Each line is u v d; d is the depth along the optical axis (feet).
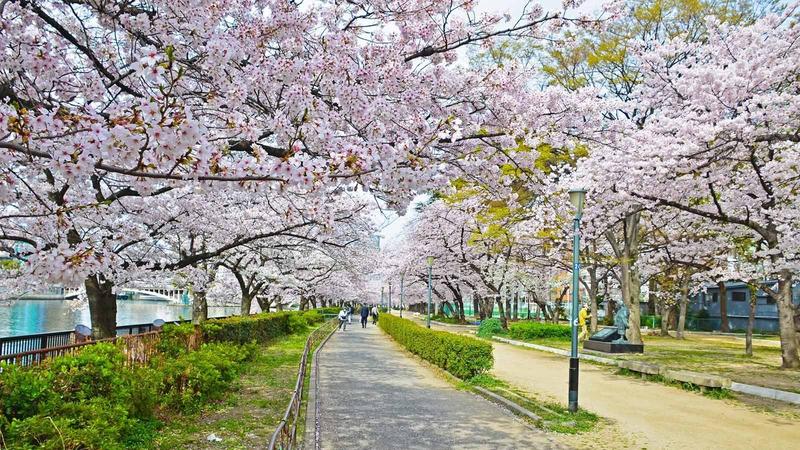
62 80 19.03
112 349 23.88
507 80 24.09
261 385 35.55
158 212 35.12
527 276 106.83
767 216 42.11
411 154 15.67
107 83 19.75
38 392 17.31
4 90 15.85
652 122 41.47
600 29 23.26
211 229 40.70
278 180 12.59
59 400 18.24
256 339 61.16
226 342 44.91
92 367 20.86
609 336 63.62
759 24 37.83
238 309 157.17
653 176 37.50
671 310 127.24
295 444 20.34
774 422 27.89
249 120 15.37
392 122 20.62
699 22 59.06
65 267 13.46
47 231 20.52
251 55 18.99
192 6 16.71
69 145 11.13
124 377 22.13
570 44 24.99
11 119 10.60
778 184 38.45
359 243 88.74
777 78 34.96
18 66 15.67
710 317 132.26
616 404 32.45
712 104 35.58
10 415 16.85
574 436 24.76
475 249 89.81
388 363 52.37
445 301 156.56
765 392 35.19
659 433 25.41
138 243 38.65
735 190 40.01
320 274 98.63
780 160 37.19
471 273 112.27
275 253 58.13
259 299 112.47
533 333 83.15
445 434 24.63
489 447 22.62
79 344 25.07
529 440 23.88
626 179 39.68
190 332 38.81
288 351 59.62
